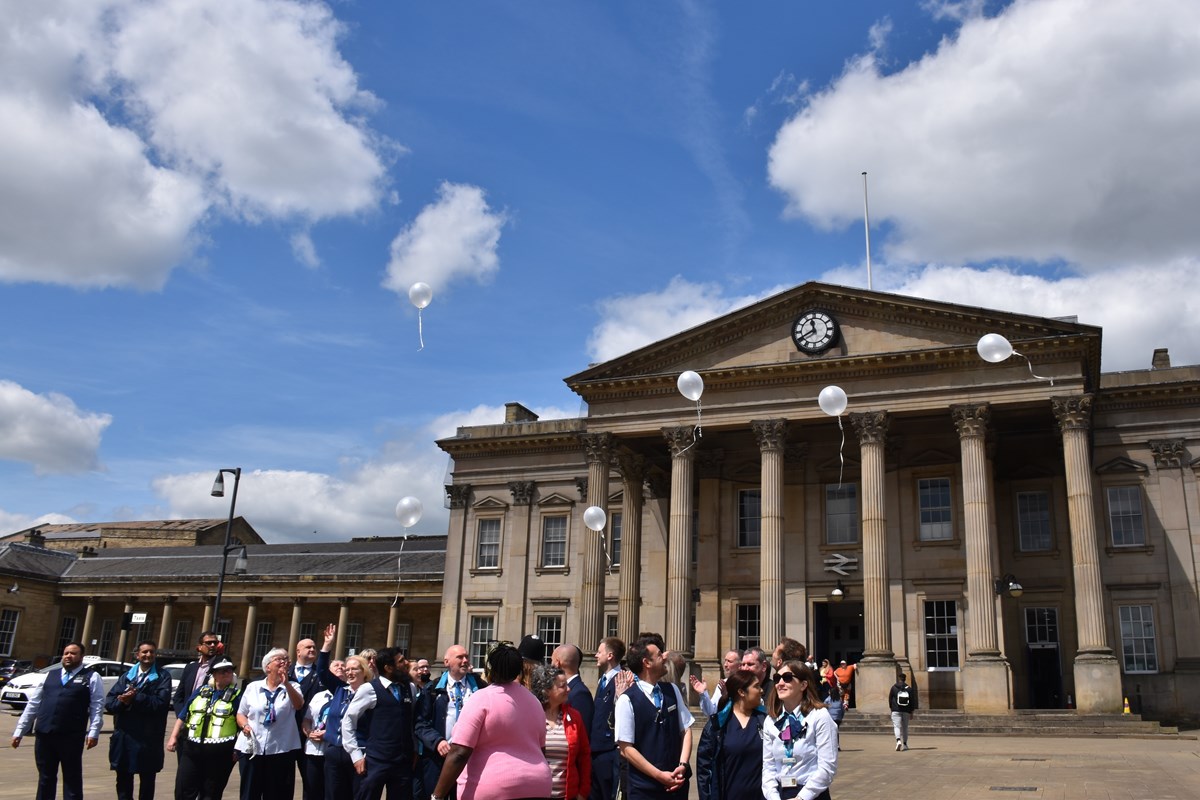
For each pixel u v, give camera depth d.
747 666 9.95
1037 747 29.05
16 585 70.56
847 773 22.08
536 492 54.41
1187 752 27.06
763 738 9.53
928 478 44.69
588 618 43.84
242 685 14.23
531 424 55.59
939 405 40.09
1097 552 36.91
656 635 10.76
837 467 46.12
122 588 71.38
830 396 25.77
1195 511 42.22
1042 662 42.84
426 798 13.03
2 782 19.09
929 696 42.03
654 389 44.97
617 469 51.44
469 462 56.38
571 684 11.73
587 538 44.88
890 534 44.50
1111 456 44.06
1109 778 20.72
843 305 42.62
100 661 39.94
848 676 37.53
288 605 68.69
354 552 70.19
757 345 43.75
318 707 13.80
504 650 8.82
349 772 12.98
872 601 39.12
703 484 48.19
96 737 14.25
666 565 49.47
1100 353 40.78
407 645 64.06
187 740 13.60
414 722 12.60
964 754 26.78
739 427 43.53
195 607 71.50
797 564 45.69
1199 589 41.38
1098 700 35.28
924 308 40.84
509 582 53.44
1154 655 41.41
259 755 13.34
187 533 91.56
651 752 10.23
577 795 9.75
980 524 38.25
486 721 8.57
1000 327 40.00
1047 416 42.28
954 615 42.69
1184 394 43.38
